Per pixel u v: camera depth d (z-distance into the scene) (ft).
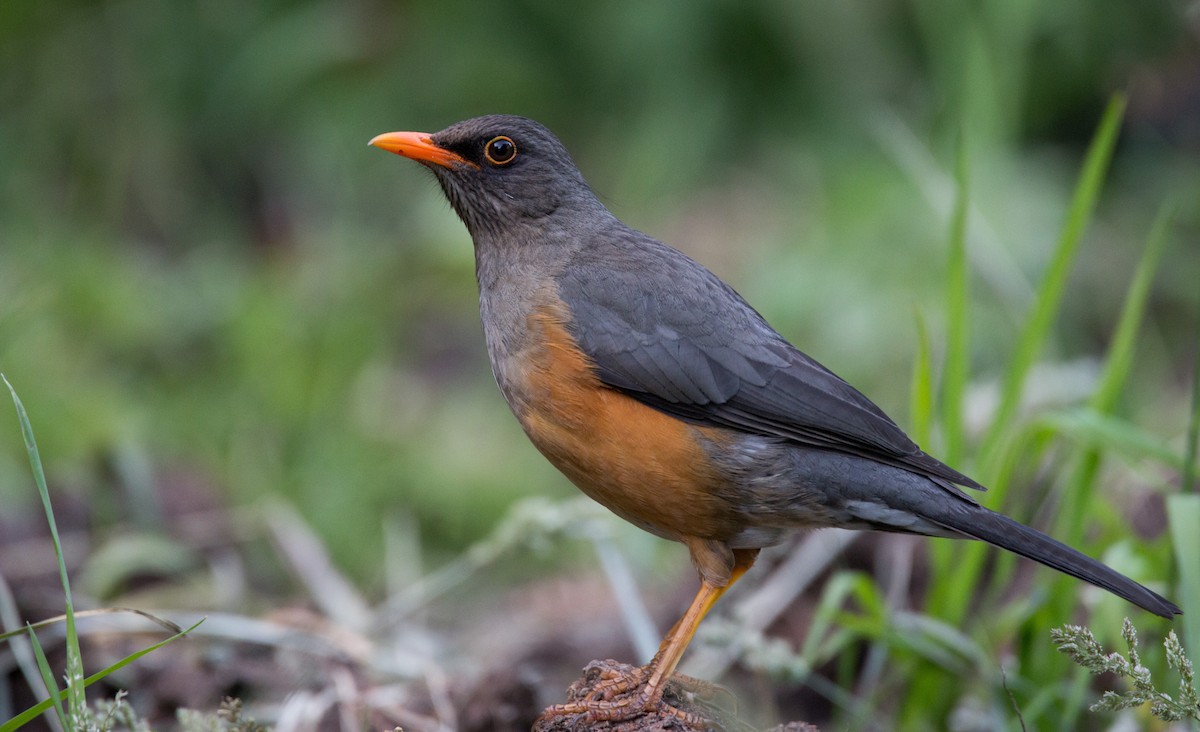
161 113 52.60
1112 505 34.55
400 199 53.36
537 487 42.24
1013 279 38.17
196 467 41.88
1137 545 29.81
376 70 53.62
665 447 26.71
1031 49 51.01
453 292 50.85
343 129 53.16
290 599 36.81
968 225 38.40
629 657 34.99
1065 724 27.94
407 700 30.25
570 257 28.68
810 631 32.63
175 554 36.35
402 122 53.26
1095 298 48.34
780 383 26.91
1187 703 21.84
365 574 39.40
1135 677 21.83
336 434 42.60
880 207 47.73
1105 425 28.89
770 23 52.21
